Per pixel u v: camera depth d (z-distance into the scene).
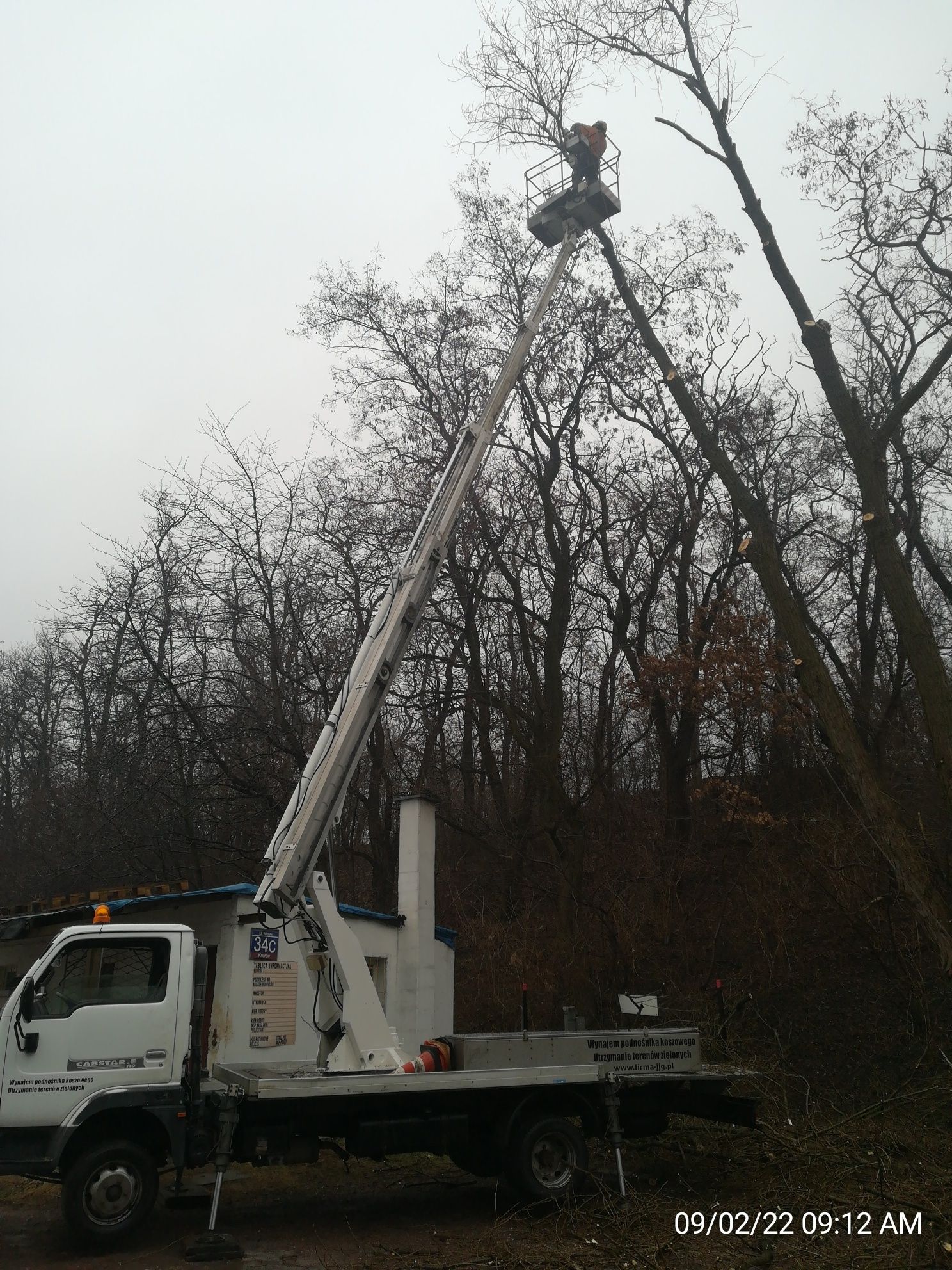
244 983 11.58
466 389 18.86
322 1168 9.91
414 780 20.47
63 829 20.55
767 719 18.62
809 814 17.48
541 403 18.56
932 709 11.67
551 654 18.48
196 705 18.39
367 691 8.87
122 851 18.59
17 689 27.97
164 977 7.73
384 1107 8.07
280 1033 11.80
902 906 14.24
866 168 15.89
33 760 27.14
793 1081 12.03
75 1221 7.03
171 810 19.00
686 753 18.67
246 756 18.72
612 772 19.78
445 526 9.80
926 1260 6.66
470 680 19.34
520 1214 8.08
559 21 15.33
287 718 18.78
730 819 15.64
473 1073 8.12
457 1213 8.27
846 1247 7.04
